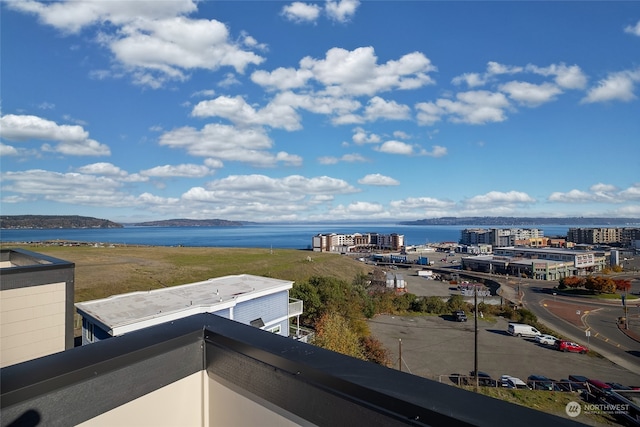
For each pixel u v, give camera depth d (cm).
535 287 5297
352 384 92
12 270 383
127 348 120
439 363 1927
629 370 1966
